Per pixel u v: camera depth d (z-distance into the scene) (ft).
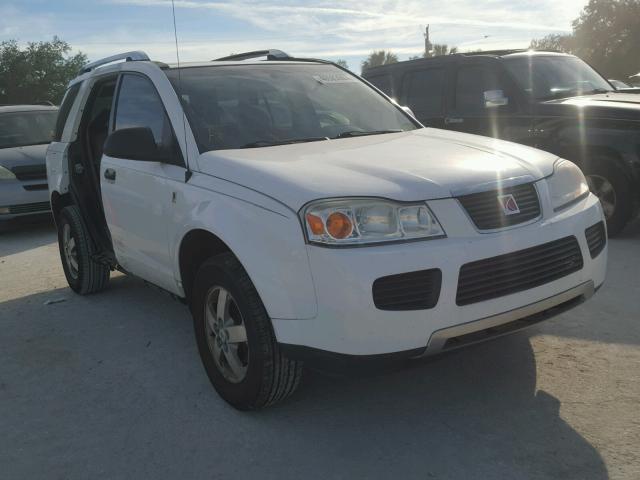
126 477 9.84
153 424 11.35
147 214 13.43
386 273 9.16
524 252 10.03
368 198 9.56
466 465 9.50
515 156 11.48
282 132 13.39
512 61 24.27
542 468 9.30
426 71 27.07
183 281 12.79
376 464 9.70
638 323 14.20
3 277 22.74
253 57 16.79
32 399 12.73
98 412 11.96
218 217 10.82
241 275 10.64
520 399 11.28
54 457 10.53
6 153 31.07
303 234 9.51
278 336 10.00
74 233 18.43
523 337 13.76
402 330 9.30
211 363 11.94
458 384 11.98
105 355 14.65
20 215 30.01
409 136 13.44
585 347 13.12
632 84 40.93
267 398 10.86
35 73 180.75
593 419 10.48
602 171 21.03
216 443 10.58
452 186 9.95
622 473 9.08
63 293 19.83
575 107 21.50
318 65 16.11
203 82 13.88
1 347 15.66
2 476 10.09
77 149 17.66
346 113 14.64
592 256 11.14
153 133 13.69
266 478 9.55
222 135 12.74
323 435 10.59
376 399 11.64
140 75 14.67
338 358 9.45
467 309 9.56
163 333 15.76
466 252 9.52
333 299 9.27
